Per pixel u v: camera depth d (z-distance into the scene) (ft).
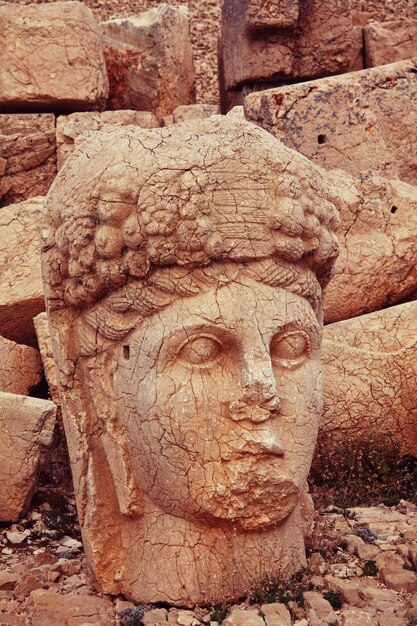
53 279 14.57
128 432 13.99
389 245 24.22
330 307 23.79
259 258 13.64
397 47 32.83
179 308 13.51
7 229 24.47
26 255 24.08
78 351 14.65
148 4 47.11
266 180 13.73
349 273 23.88
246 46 31.37
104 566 14.44
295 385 13.91
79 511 14.73
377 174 25.07
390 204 24.63
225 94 34.45
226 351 13.61
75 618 13.60
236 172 13.60
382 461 20.07
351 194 24.29
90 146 14.49
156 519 14.03
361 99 28.12
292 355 13.98
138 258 13.52
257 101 28.30
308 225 13.99
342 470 20.06
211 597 13.67
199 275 13.51
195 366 13.51
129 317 13.92
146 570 14.06
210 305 13.44
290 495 13.67
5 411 18.67
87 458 14.55
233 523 13.56
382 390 20.84
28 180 30.07
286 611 13.23
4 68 30.53
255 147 13.83
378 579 14.74
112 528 14.55
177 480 13.46
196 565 13.73
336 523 17.37
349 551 15.90
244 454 13.35
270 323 13.61
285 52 31.32
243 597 13.85
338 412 20.62
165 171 13.43
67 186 14.32
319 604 13.44
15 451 18.58
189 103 35.40
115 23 33.91
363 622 12.81
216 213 13.46
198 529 13.76
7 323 23.91
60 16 30.86
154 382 13.48
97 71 31.32
